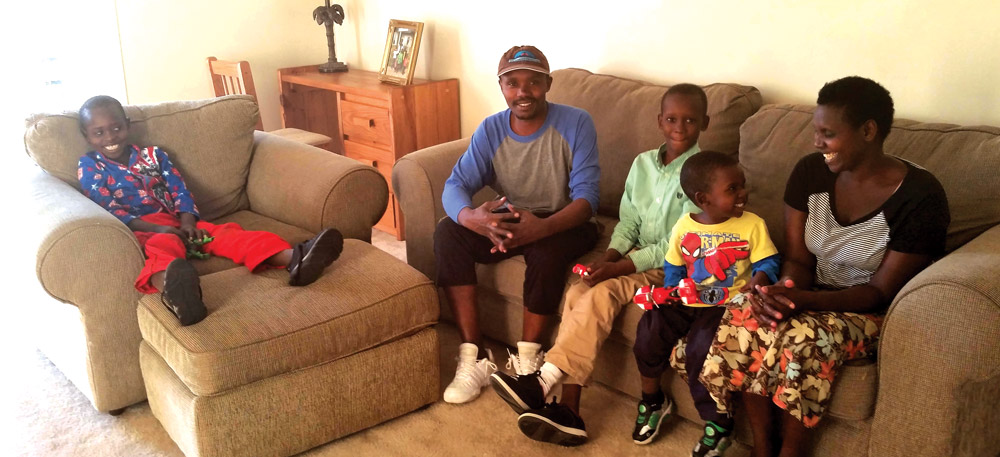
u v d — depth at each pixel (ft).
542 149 7.43
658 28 8.71
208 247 7.39
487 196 8.48
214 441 5.85
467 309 7.30
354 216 8.04
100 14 11.13
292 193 8.16
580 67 9.62
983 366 4.75
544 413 6.12
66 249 6.30
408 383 6.78
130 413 7.07
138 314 6.48
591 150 7.36
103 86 11.53
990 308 4.66
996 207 5.95
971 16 6.64
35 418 6.97
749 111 7.61
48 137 7.56
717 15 8.19
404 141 10.85
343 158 8.22
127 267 6.61
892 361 5.12
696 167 6.05
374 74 12.16
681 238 6.32
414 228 8.20
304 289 6.45
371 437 6.66
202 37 12.05
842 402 5.37
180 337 5.83
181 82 12.03
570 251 7.00
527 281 6.95
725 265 6.08
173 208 7.97
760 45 7.96
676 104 6.61
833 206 5.80
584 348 6.36
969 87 6.80
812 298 5.45
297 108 12.57
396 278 6.69
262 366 5.89
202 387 5.72
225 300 6.26
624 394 7.20
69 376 7.41
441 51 11.34
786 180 6.86
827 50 7.52
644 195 6.95
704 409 6.00
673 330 6.15
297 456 6.40
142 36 11.45
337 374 6.30
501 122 7.57
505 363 7.83
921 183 5.41
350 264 6.90
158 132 8.23
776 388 5.45
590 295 6.45
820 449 5.73
